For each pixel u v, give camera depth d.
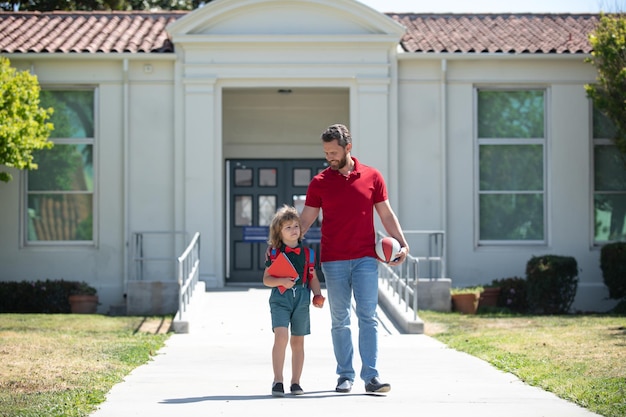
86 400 7.65
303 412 7.11
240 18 18.00
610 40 16.58
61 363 9.82
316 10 18.00
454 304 16.66
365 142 18.09
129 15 20.09
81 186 18.11
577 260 18.39
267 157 20.30
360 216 7.90
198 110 18.00
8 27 19.12
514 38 18.89
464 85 18.39
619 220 18.62
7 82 15.20
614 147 18.62
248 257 20.33
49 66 17.97
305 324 8.02
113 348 11.24
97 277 17.97
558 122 18.44
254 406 7.40
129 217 18.02
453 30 19.44
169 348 11.84
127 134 18.02
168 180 18.11
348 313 8.03
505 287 17.22
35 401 7.60
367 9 17.80
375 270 7.93
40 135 16.08
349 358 8.11
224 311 15.52
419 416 6.96
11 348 11.07
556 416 7.00
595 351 10.43
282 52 18.08
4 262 17.91
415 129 18.33
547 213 18.48
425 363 10.27
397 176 18.16
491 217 18.55
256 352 11.45
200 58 18.03
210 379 9.09
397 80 18.23
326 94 20.28
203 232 17.91
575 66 18.44
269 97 20.30
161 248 18.03
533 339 11.78
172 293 16.47
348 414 7.03
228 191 20.38
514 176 18.55
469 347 11.53
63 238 18.11
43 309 16.75
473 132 18.42
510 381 8.88
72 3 28.98
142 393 8.16
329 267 7.94
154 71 18.12
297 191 20.42
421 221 18.28
